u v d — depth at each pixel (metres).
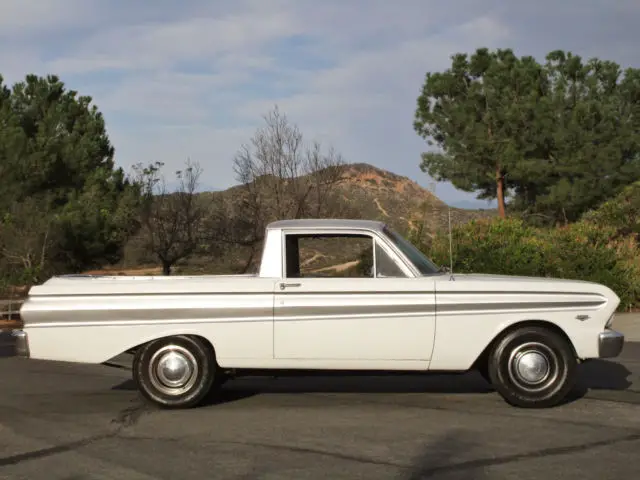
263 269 7.56
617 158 32.62
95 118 39.91
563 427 6.52
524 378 7.23
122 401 8.07
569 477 5.16
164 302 7.38
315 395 8.13
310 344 7.30
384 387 8.55
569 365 7.22
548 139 34.25
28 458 5.86
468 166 34.72
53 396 8.45
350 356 7.30
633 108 35.16
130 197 33.41
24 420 7.18
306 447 6.00
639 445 5.95
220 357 7.35
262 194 27.08
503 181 35.97
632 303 17.69
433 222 21.45
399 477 5.21
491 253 17.72
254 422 6.89
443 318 7.26
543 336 7.22
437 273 7.72
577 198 32.59
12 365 11.20
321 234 7.61
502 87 34.66
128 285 7.45
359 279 7.37
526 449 5.85
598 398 7.75
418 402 7.66
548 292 7.27
